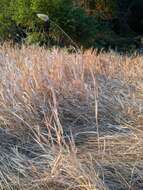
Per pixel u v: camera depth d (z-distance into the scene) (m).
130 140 4.23
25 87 4.96
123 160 3.92
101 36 14.66
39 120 4.50
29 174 3.70
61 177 3.62
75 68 5.93
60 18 11.60
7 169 3.73
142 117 4.76
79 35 12.06
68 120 4.62
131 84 5.98
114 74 6.54
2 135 4.28
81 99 5.02
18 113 4.51
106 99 5.12
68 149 3.83
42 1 11.45
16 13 11.42
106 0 17.03
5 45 8.55
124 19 18.55
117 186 3.62
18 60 6.43
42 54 7.09
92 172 3.59
